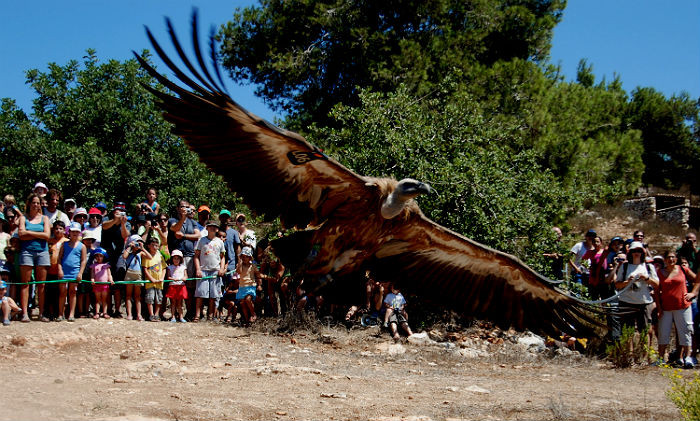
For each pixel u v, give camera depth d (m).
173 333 11.24
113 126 18.55
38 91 18.95
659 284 11.86
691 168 42.00
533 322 7.90
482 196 13.93
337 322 13.30
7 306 10.63
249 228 15.88
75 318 11.64
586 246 14.55
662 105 41.72
